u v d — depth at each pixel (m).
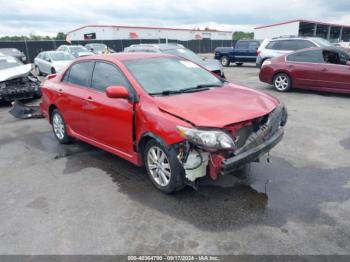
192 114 3.17
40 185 4.00
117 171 4.33
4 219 3.26
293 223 2.99
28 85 9.49
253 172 4.10
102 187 3.87
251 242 2.74
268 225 2.97
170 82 4.08
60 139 5.62
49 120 5.82
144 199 3.54
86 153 5.09
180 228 2.98
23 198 3.69
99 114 4.28
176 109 3.30
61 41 33.75
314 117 6.71
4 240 2.92
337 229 2.88
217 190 3.66
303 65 9.15
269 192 3.58
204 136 2.94
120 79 4.06
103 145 4.52
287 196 3.49
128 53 4.75
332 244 2.69
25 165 4.70
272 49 13.39
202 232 2.91
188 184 3.34
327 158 4.51
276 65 9.75
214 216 3.15
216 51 21.09
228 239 2.79
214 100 3.59
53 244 2.83
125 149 4.05
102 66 4.45
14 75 9.16
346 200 3.37
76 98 4.75
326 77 8.72
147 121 3.48
